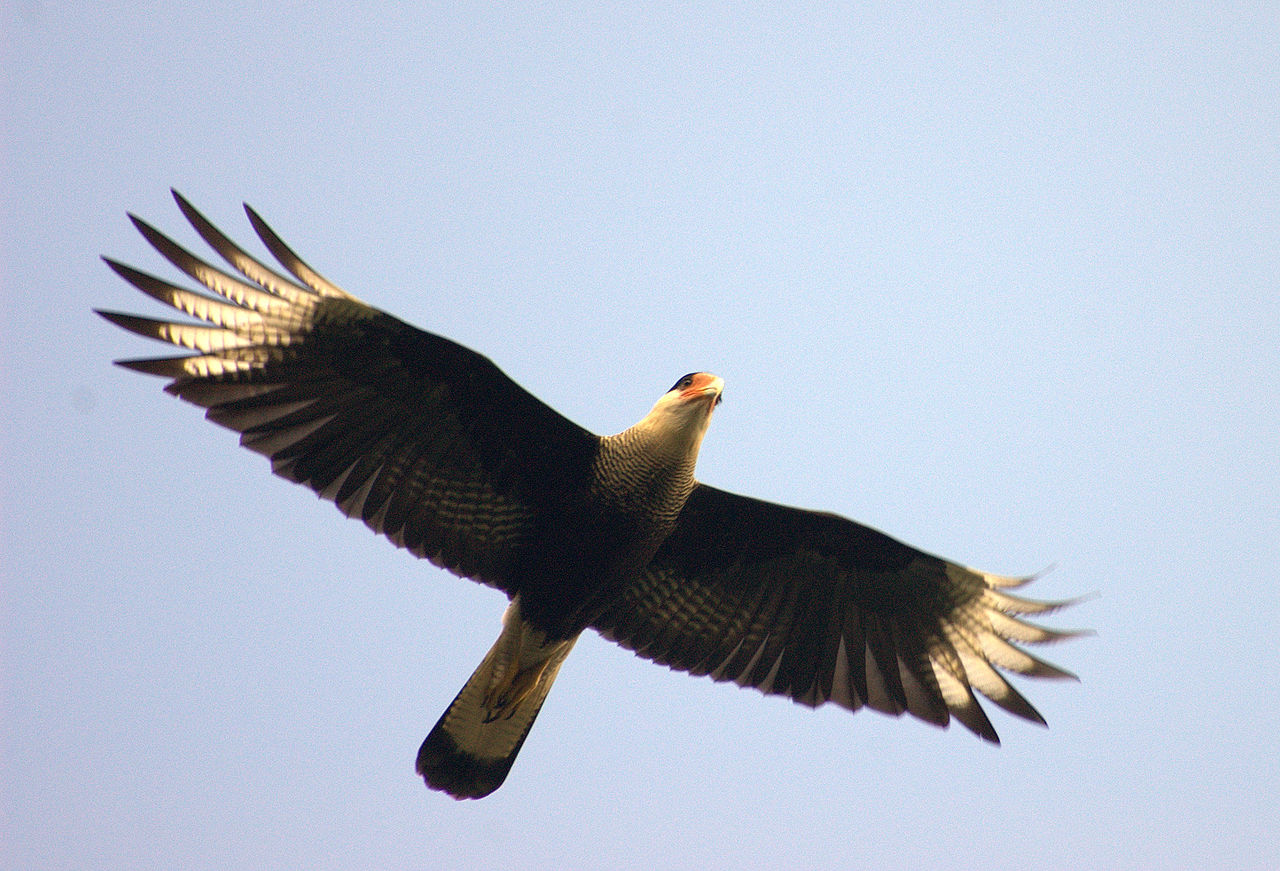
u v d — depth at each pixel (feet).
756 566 41.73
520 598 38.93
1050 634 39.78
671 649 41.60
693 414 37.65
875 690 41.88
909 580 41.42
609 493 38.19
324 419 36.14
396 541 37.60
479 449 37.83
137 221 33.01
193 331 33.88
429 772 39.40
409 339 35.50
